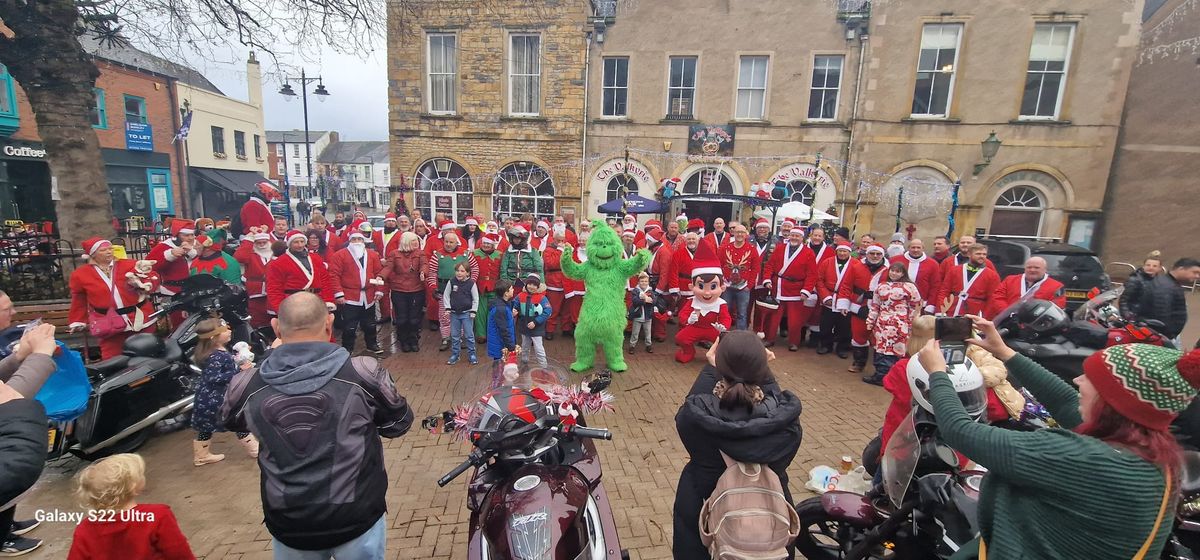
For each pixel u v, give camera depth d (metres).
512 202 16.20
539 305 6.61
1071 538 1.56
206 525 3.75
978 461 1.74
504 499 2.35
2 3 6.64
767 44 14.70
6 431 2.19
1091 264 9.12
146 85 22.42
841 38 14.43
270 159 53.19
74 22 7.30
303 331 2.36
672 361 7.53
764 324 8.54
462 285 7.00
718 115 15.16
